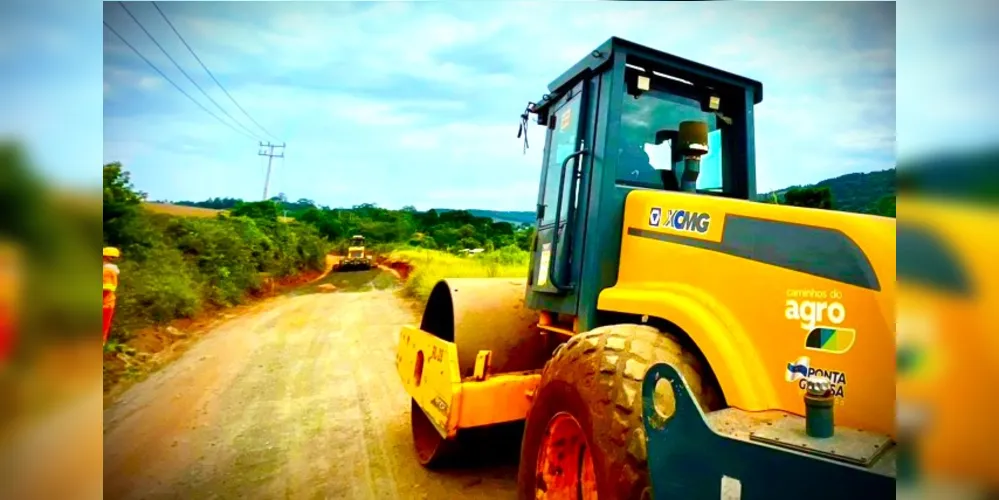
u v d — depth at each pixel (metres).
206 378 6.95
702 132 3.21
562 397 2.32
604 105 3.04
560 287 3.07
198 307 11.97
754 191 3.45
